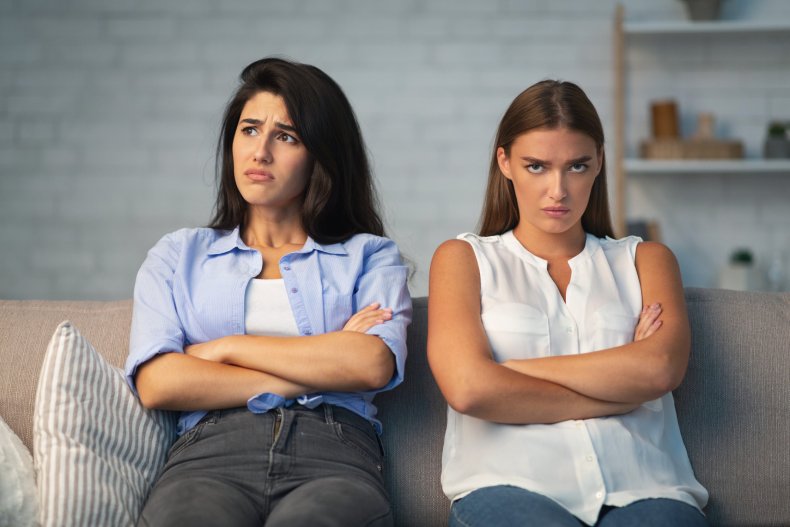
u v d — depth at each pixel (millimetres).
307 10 6621
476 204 6660
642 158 6367
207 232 2781
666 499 2283
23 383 2619
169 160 6648
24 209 6676
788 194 6574
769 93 6547
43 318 2738
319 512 2125
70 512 2264
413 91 6645
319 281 2658
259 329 2611
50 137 6660
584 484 2320
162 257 2711
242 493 2314
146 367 2467
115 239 6668
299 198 2803
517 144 2557
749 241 6609
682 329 2486
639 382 2357
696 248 6625
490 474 2350
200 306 2617
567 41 6594
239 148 2709
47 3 6633
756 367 2637
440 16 6621
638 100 6590
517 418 2348
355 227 2855
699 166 6184
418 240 6660
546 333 2506
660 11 6566
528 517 2137
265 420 2430
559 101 2520
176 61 6621
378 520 2252
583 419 2385
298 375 2436
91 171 6668
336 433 2461
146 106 6637
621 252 2688
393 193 6664
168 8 6625
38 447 2344
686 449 2582
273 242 2783
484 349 2398
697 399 2621
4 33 6645
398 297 2674
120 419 2424
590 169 2551
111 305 2799
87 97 6645
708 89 6566
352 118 2871
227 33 6621
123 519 2332
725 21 6367
